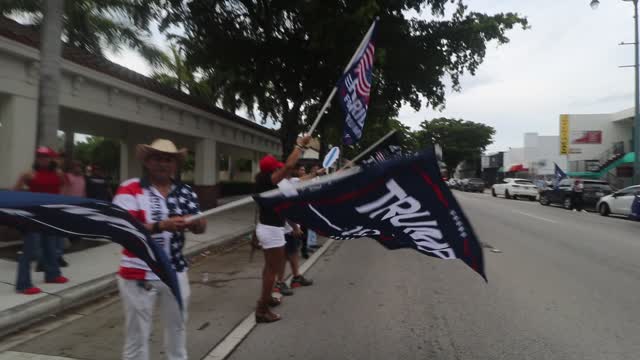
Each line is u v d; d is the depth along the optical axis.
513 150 51.09
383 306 5.89
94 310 5.70
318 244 11.23
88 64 10.44
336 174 3.25
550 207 24.36
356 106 4.94
